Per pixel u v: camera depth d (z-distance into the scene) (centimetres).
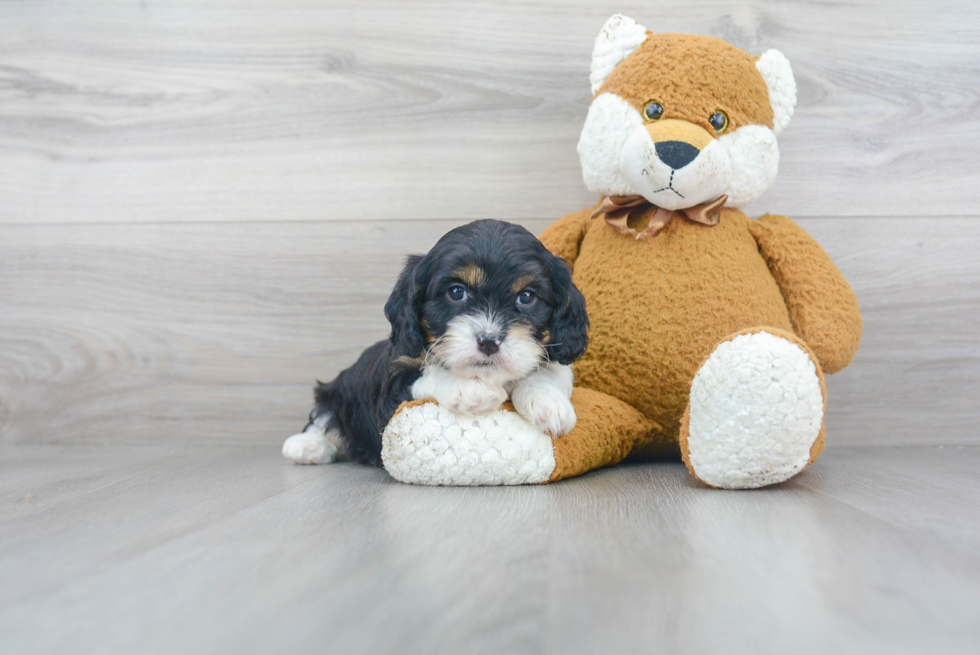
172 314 243
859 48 228
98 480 173
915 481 160
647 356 180
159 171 243
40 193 246
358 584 88
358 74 238
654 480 162
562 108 233
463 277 151
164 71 243
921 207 228
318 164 239
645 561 97
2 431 246
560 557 99
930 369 227
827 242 229
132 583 91
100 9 243
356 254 238
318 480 167
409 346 158
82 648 72
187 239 242
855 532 112
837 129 228
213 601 84
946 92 227
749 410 142
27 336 246
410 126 237
